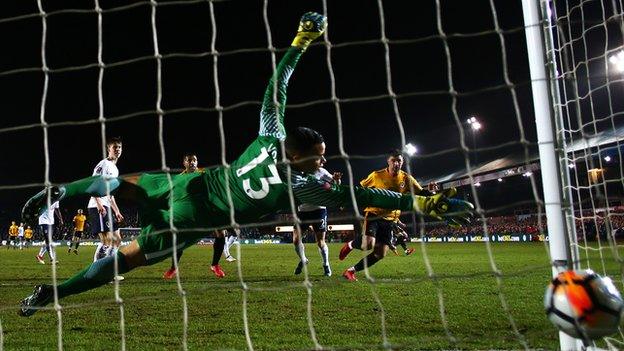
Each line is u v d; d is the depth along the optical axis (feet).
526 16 11.44
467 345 11.88
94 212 26.40
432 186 24.77
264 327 14.29
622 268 12.57
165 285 24.04
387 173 25.27
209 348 12.03
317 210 27.91
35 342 12.76
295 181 10.36
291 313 16.30
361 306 17.38
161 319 15.53
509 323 14.34
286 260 42.47
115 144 24.27
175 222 10.41
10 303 19.16
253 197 10.43
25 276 29.91
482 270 30.94
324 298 19.15
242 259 44.19
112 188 11.17
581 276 9.10
